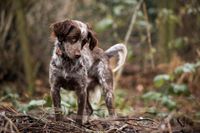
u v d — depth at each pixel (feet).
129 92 46.16
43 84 49.21
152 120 27.35
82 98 26.66
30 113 26.81
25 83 48.60
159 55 52.34
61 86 26.89
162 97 37.22
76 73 26.37
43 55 50.31
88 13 54.49
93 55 29.27
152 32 56.65
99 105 32.55
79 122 26.27
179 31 51.85
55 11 50.52
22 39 46.44
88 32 25.91
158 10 52.80
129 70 53.21
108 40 53.21
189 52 50.57
